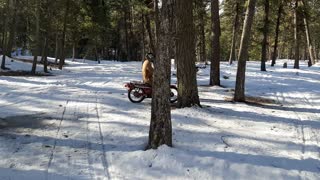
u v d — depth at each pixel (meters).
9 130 9.54
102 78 24.41
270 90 19.77
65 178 6.58
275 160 7.62
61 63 35.00
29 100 13.94
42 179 6.51
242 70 14.91
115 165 7.21
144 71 13.68
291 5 36.09
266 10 32.88
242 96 15.02
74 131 9.46
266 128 10.32
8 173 6.72
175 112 11.41
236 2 39.31
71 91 16.61
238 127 10.20
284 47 74.69
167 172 6.93
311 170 7.20
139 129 9.58
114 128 9.69
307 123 11.31
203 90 18.27
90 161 7.39
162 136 7.79
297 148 8.58
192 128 9.77
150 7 31.77
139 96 13.56
